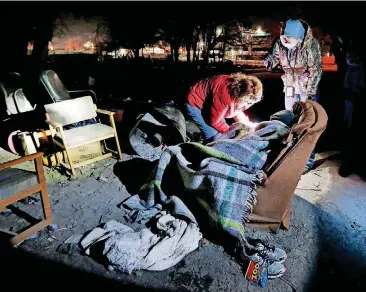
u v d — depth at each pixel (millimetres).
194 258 2695
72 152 4531
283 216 2975
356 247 2920
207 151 2973
